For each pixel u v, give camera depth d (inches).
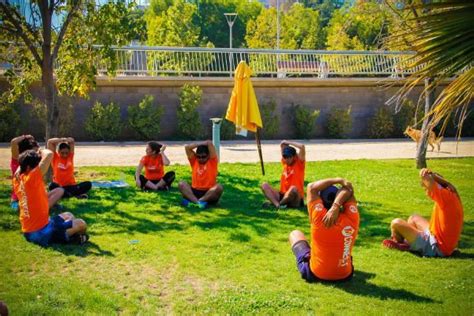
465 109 153.1
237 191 412.5
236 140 836.0
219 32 2386.8
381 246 273.1
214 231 296.4
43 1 410.3
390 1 409.7
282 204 354.0
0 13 406.9
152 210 342.6
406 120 922.1
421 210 361.4
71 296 200.5
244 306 195.5
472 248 271.4
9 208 329.7
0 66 703.1
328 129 907.4
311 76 968.9
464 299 204.8
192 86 818.8
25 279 217.5
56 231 260.2
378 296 206.7
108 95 788.0
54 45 458.6
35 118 741.9
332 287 215.2
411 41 142.8
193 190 360.5
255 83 856.9
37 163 260.1
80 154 614.9
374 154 674.2
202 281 222.1
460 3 129.8
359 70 938.7
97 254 252.5
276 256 254.7
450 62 139.9
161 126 820.6
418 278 227.3
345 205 213.3
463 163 593.6
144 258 249.1
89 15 435.8
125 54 808.9
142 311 191.3
